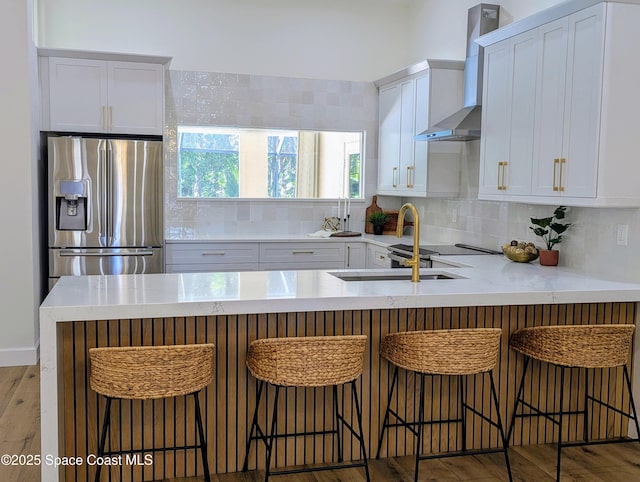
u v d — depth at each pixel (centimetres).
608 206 327
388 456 330
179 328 290
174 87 587
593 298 323
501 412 341
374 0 630
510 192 400
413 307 299
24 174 468
